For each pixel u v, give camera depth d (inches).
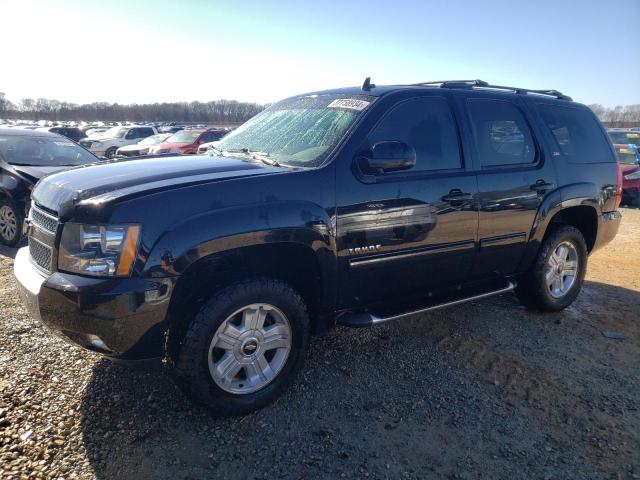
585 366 147.5
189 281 109.5
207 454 103.8
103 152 896.3
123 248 99.0
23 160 291.1
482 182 148.9
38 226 117.6
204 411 117.5
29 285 109.8
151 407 118.2
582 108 194.4
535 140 169.3
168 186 106.0
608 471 103.3
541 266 174.1
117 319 98.9
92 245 100.8
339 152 124.4
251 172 116.7
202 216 104.3
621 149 555.2
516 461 105.5
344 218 122.3
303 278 128.6
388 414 120.0
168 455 102.9
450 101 149.8
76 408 116.0
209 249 104.4
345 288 127.8
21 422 109.4
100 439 106.3
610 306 197.9
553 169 170.9
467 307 190.4
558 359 151.1
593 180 184.9
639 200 520.7
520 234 162.6
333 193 120.6
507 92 170.9
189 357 107.0
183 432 110.2
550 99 182.4
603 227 192.7
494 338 163.6
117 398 120.6
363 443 109.3
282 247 117.7
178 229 101.9
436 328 169.8
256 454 104.5
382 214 128.0
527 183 161.2
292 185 115.7
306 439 109.7
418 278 141.3
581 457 107.3
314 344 155.0
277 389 120.6
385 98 137.3
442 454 106.8
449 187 140.9
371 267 129.7
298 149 133.3
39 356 137.8
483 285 164.1
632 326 178.2
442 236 141.3
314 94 161.5
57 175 127.3
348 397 126.4
